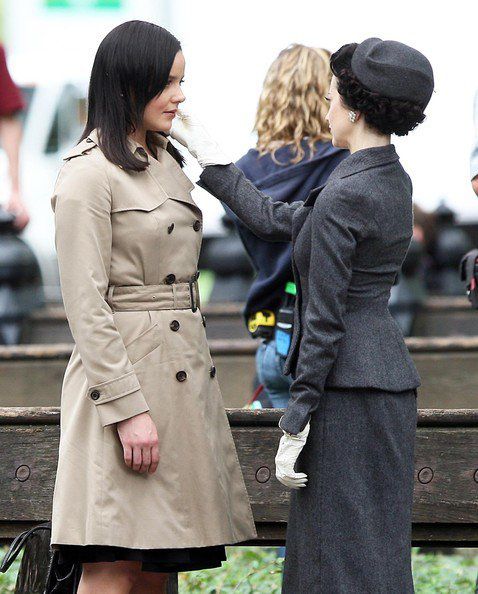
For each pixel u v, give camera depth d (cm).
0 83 2861
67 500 1316
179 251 1360
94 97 1359
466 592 1934
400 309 3150
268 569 1939
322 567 1289
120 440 1314
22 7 4647
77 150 1334
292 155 1684
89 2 4694
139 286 1343
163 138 1417
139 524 1312
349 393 1288
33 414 1548
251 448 1545
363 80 1295
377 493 1295
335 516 1288
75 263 1295
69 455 1327
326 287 1264
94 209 1305
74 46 4612
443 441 1527
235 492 1402
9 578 1936
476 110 1633
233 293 3472
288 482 1282
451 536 1538
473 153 1625
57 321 3212
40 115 4234
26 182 4056
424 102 1314
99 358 1292
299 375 1274
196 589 1908
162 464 1333
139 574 1405
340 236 1263
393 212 1295
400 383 1297
